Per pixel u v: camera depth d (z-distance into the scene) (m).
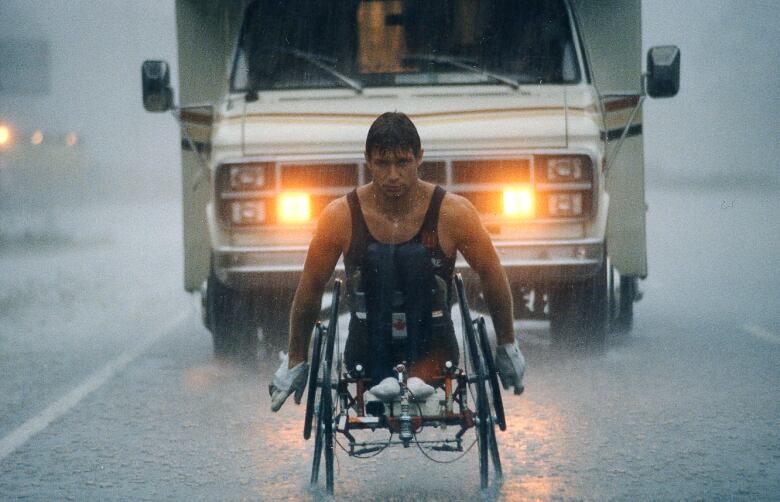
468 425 7.37
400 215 7.37
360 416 7.43
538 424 9.83
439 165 11.95
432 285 7.39
